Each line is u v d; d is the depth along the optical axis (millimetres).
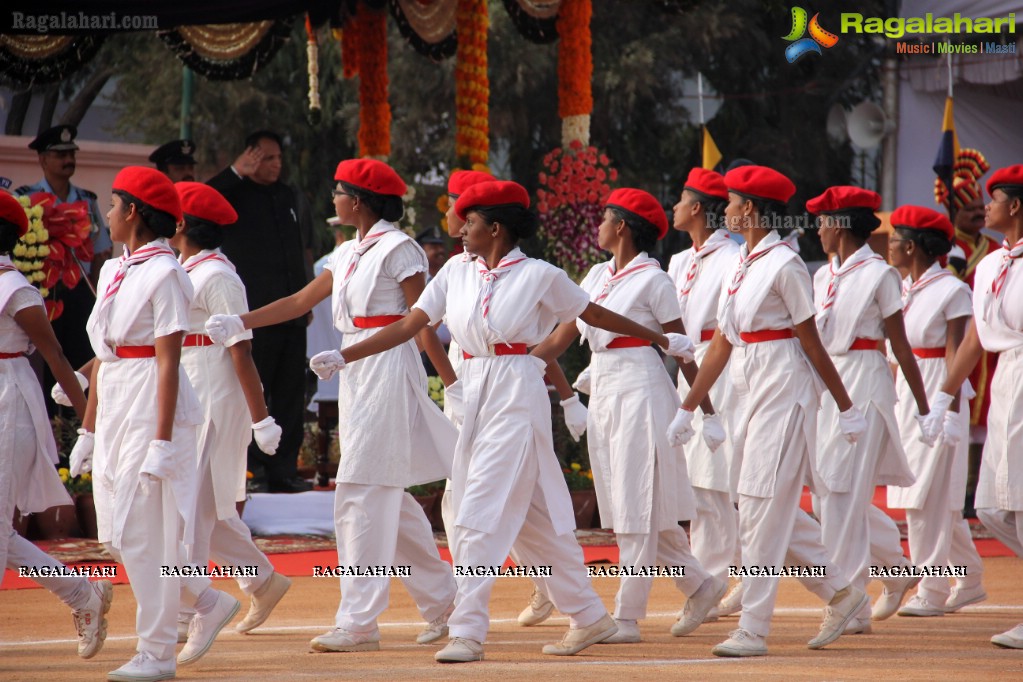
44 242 24234
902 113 46625
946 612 19984
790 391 15711
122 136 59844
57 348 14859
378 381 16172
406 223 32531
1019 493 16797
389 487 16062
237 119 56344
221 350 17750
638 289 17312
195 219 17938
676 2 31344
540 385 15367
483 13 29906
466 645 14797
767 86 62031
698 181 20234
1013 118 45219
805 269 15781
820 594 16062
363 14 31109
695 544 19156
